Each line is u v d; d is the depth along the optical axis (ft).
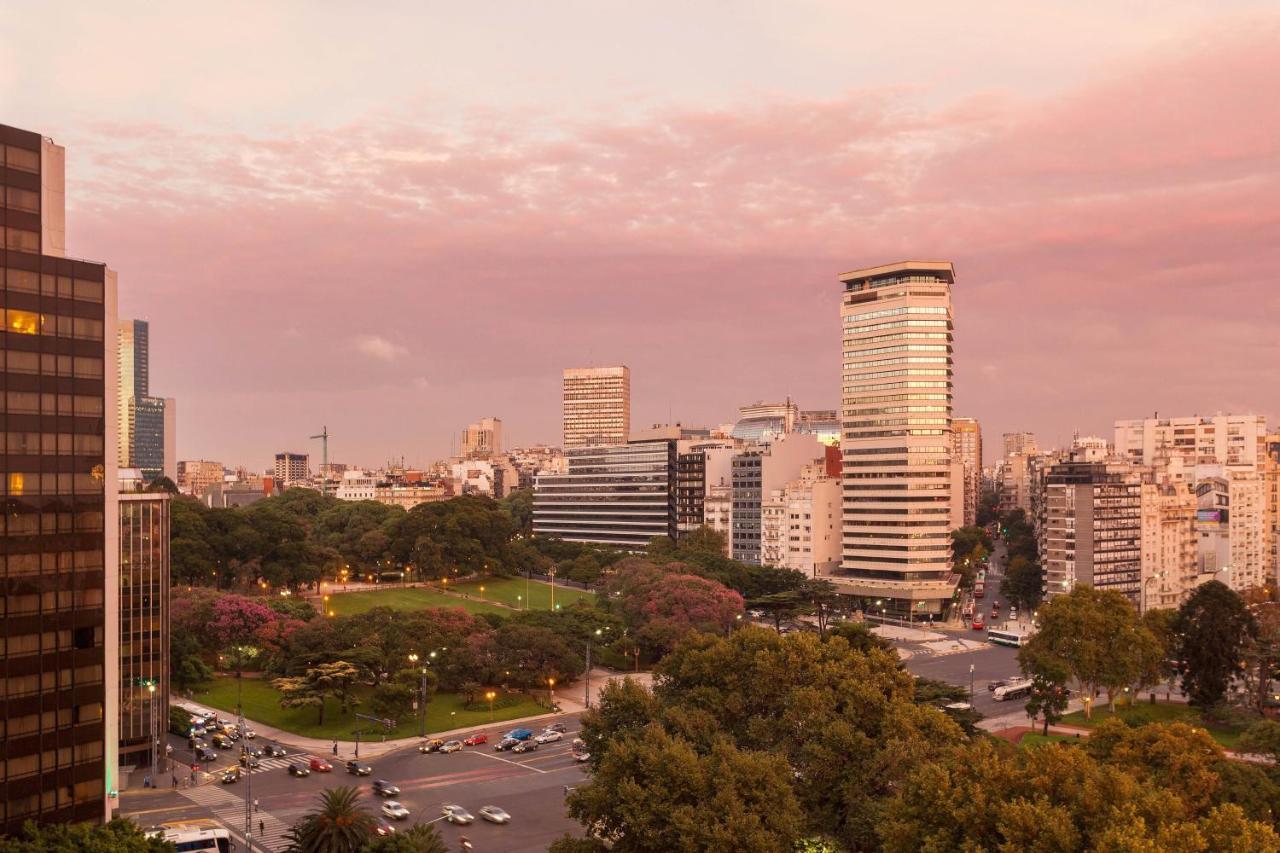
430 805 417.28
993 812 264.31
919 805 279.28
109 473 350.43
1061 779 276.00
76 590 335.67
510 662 623.77
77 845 285.43
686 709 367.45
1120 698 625.82
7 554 318.24
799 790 327.47
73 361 338.75
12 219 325.21
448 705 611.47
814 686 355.56
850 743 321.73
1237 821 242.78
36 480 326.65
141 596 484.33
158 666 488.85
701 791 295.48
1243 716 524.93
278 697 620.90
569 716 593.42
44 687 325.42
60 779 327.67
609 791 312.91
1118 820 251.19
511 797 428.97
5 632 316.60
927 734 342.64
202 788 445.37
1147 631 575.79
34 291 329.72
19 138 327.88
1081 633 569.64
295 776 464.65
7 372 321.73
